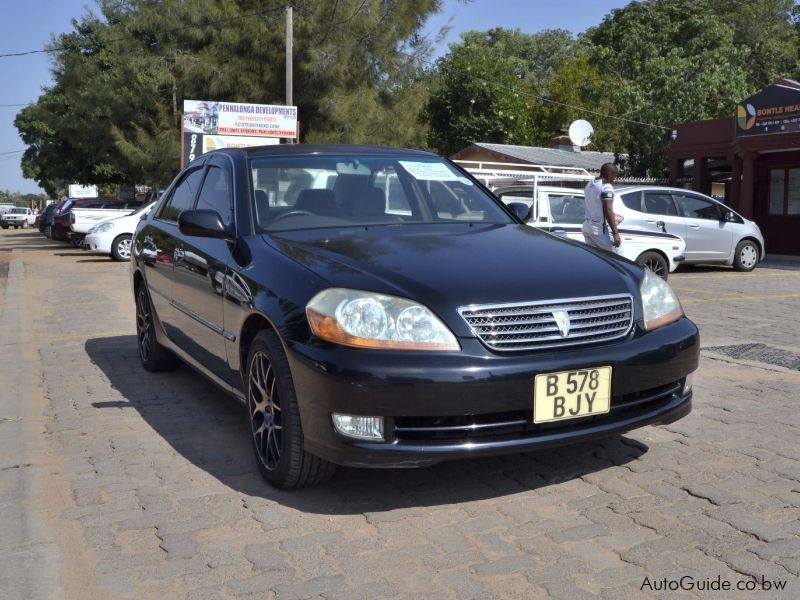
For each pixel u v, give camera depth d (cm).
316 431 339
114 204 2461
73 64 3152
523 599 278
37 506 364
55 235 2516
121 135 2448
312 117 2480
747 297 1086
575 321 350
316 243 406
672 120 2506
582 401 344
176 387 583
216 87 2344
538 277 360
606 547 315
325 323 339
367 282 350
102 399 552
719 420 480
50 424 494
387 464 329
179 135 2380
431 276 353
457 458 332
